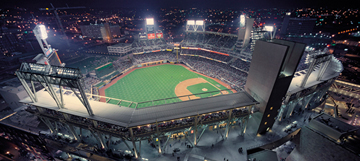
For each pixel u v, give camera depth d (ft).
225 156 127.03
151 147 138.82
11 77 270.67
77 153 135.64
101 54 441.27
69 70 110.52
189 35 409.08
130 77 324.80
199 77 315.17
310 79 171.22
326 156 97.04
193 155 123.54
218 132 153.07
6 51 477.36
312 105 185.57
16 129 161.17
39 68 119.85
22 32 593.01
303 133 108.78
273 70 118.62
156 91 268.00
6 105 222.89
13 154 185.06
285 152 142.20
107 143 134.41
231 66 313.12
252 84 143.64
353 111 208.74
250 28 289.94
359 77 277.44
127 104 233.55
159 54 412.57
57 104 128.88
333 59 223.51
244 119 144.25
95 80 285.23
